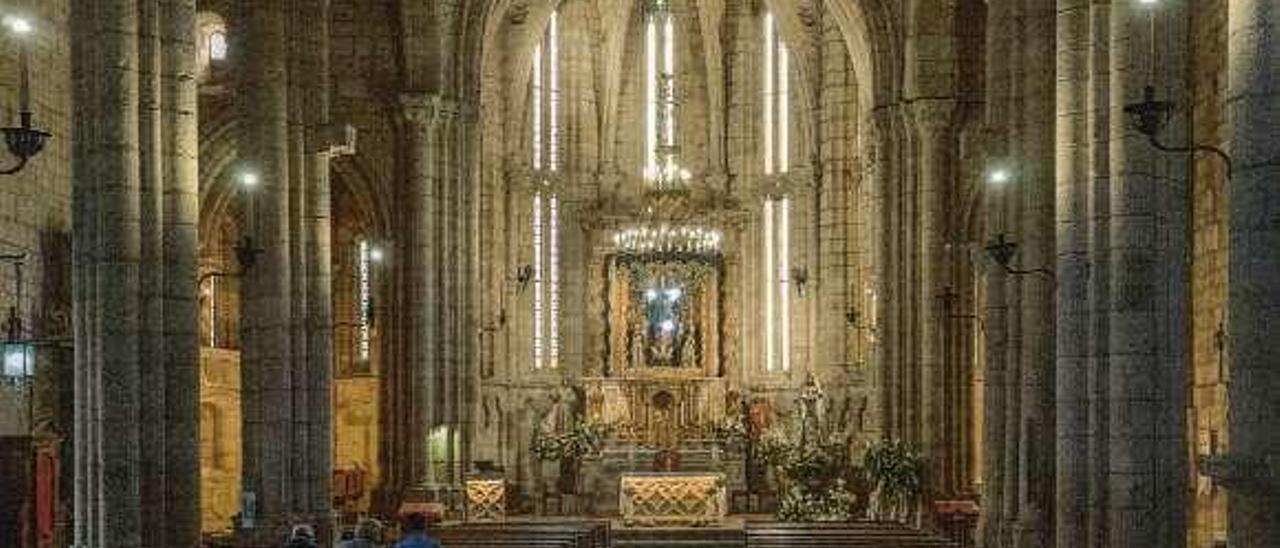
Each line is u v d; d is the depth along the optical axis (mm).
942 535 39906
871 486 47750
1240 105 13711
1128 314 22266
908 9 48000
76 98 23641
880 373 49312
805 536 32719
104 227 23406
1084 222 24438
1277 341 13445
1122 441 22188
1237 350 13672
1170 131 22344
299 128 33906
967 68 47406
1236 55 13773
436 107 46656
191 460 24422
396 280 46969
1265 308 13477
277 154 31969
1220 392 26719
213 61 46469
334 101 46594
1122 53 22422
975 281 47125
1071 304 24328
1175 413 22312
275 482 31328
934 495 46344
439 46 46688
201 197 49906
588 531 37094
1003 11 32469
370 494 48562
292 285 33438
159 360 23969
